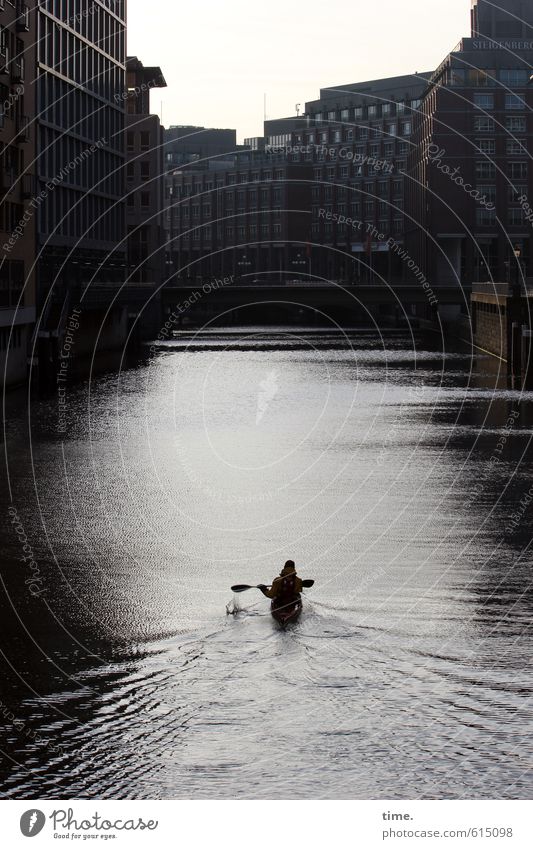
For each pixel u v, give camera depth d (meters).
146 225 164.62
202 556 33.41
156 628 26.05
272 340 160.38
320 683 22.00
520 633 25.11
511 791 17.86
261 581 30.55
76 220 116.50
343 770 18.53
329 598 28.17
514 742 19.30
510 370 102.00
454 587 29.31
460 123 182.75
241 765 18.75
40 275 99.56
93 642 25.02
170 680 22.48
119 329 143.50
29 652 24.42
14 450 55.19
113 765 18.88
